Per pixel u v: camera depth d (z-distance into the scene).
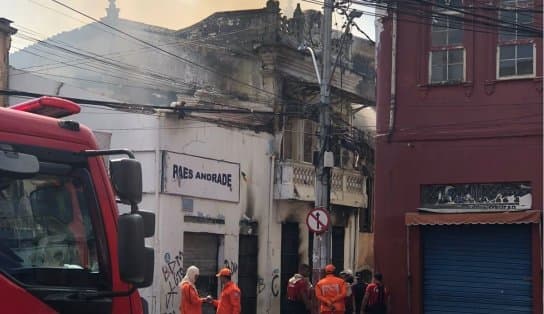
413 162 18.09
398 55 18.45
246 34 27.11
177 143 19.95
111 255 4.91
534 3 17.27
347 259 27.27
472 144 17.58
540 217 16.59
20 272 4.45
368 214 28.72
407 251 17.95
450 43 18.06
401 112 18.31
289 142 25.22
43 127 4.74
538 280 16.66
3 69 19.86
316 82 26.05
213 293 21.38
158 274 19.14
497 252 17.28
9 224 4.46
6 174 4.49
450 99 17.88
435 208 17.88
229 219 21.91
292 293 17.80
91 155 4.87
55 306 4.56
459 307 17.53
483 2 17.67
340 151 27.02
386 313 17.23
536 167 16.97
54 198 4.71
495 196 17.38
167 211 19.52
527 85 17.25
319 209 16.97
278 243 24.02
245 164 22.66
